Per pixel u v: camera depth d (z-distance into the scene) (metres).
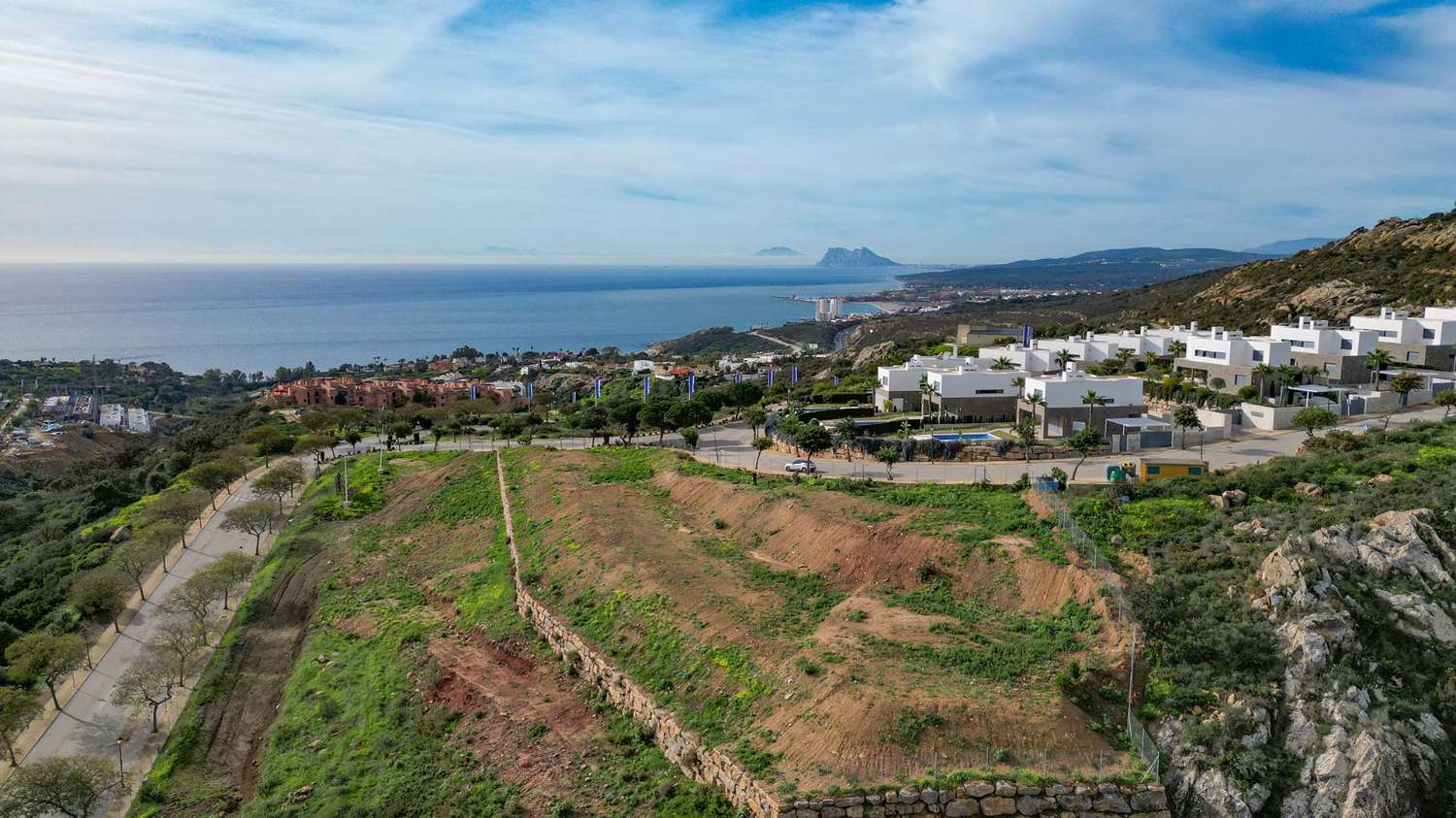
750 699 42.72
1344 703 38.22
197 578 66.69
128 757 50.25
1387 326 120.25
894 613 49.41
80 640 59.56
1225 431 93.38
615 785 41.16
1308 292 172.00
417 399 188.38
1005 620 47.97
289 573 74.69
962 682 41.03
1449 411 95.69
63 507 116.00
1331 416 86.88
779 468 85.81
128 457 155.38
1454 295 144.75
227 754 50.22
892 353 188.88
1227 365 118.00
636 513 72.31
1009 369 118.31
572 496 77.75
